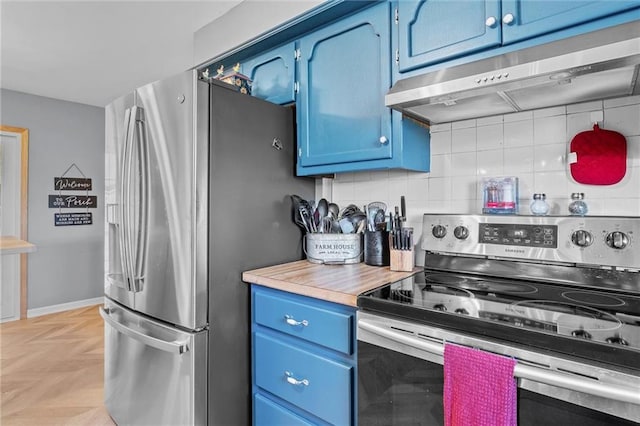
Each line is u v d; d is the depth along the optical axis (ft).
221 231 4.74
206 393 4.52
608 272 3.63
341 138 5.25
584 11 3.29
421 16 4.42
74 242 12.75
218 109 4.73
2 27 7.34
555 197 4.37
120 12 6.79
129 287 5.24
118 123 5.63
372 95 4.92
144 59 8.96
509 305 3.17
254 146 5.25
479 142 4.96
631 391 2.11
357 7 5.00
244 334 4.98
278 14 5.72
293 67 5.91
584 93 3.85
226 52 6.67
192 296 4.42
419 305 3.17
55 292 12.34
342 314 3.80
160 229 4.80
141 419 5.20
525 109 4.51
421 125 5.17
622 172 3.93
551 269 3.97
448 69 4.04
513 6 3.70
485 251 4.40
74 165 12.74
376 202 5.68
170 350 4.46
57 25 7.25
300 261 5.92
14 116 11.42
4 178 11.34
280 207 5.71
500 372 2.55
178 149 4.57
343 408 3.78
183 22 7.10
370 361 3.44
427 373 3.03
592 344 2.27
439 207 5.32
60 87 11.12
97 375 7.80
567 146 4.30
